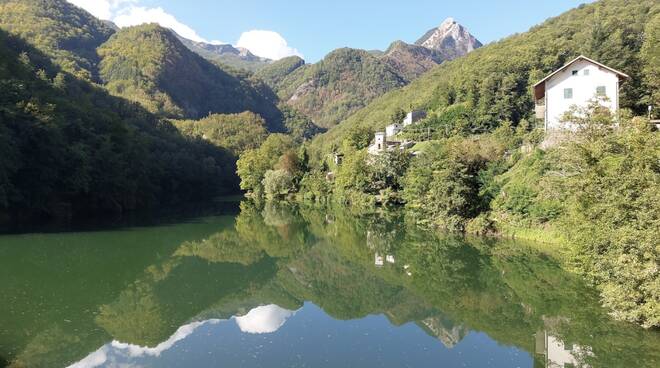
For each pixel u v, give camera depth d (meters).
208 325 21.39
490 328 20.73
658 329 18.34
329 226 57.25
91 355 17.52
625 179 19.41
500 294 25.98
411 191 54.16
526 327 20.75
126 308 24.03
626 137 23.89
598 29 72.88
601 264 19.77
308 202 92.56
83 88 114.75
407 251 38.81
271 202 94.94
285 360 17.00
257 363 16.75
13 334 19.62
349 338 19.52
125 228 53.94
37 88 71.19
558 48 110.38
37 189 55.41
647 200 17.89
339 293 27.86
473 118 97.75
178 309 24.12
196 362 16.77
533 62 106.31
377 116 182.25
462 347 18.50
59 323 21.31
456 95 122.06
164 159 102.31
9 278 29.44
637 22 97.38
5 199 48.81
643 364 16.33
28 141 54.41
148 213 73.44
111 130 76.50
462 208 44.28
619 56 64.25
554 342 18.84
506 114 93.81
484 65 125.69
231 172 139.25
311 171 104.69
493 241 39.00
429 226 48.19
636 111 54.69
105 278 30.36
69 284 28.42
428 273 31.31
